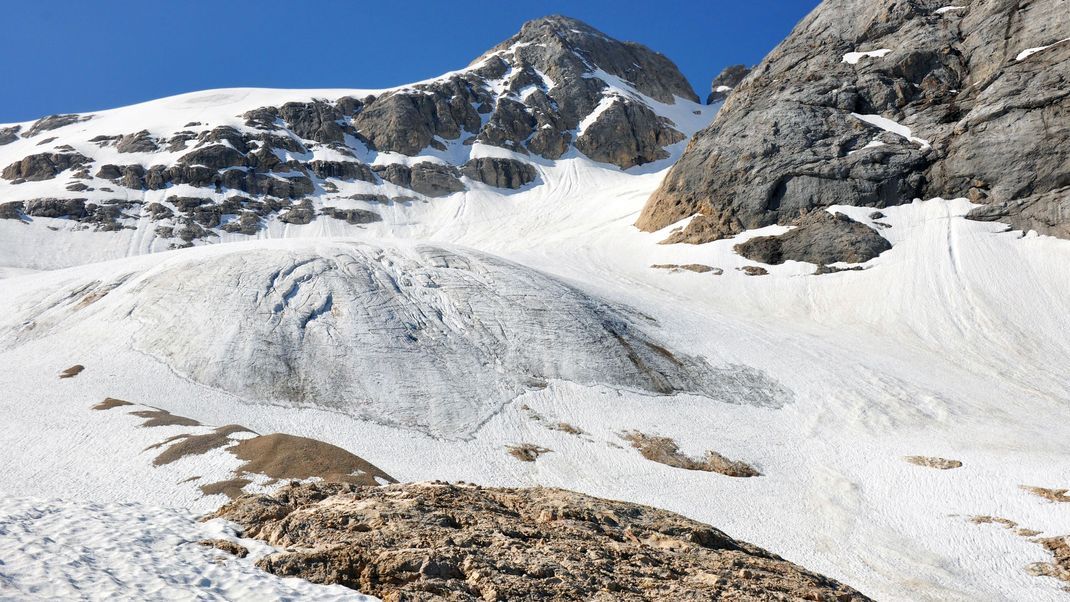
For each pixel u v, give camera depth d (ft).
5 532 43.70
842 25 340.39
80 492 103.65
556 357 181.98
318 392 160.97
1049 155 260.62
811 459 151.12
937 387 187.52
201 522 51.19
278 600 39.22
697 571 50.16
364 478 111.04
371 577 43.39
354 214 444.14
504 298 203.82
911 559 111.45
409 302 198.49
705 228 311.88
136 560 42.09
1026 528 118.01
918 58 308.81
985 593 101.04
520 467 141.59
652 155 545.44
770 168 308.81
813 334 227.61
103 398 147.95
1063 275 236.84
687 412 168.35
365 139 517.55
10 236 379.76
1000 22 294.87
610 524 58.59
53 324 190.08
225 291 190.29
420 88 549.95
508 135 528.22
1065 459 144.46
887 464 147.13
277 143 486.38
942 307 236.84
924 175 285.84
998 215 265.13
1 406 141.49
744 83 360.07
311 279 199.21
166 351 169.99
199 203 429.38
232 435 126.31
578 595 43.47
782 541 117.70
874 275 260.21
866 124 304.91
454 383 168.96
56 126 552.00
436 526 51.24
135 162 458.09
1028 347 213.25
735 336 215.10
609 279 283.59
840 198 293.02
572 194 472.44
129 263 225.15
